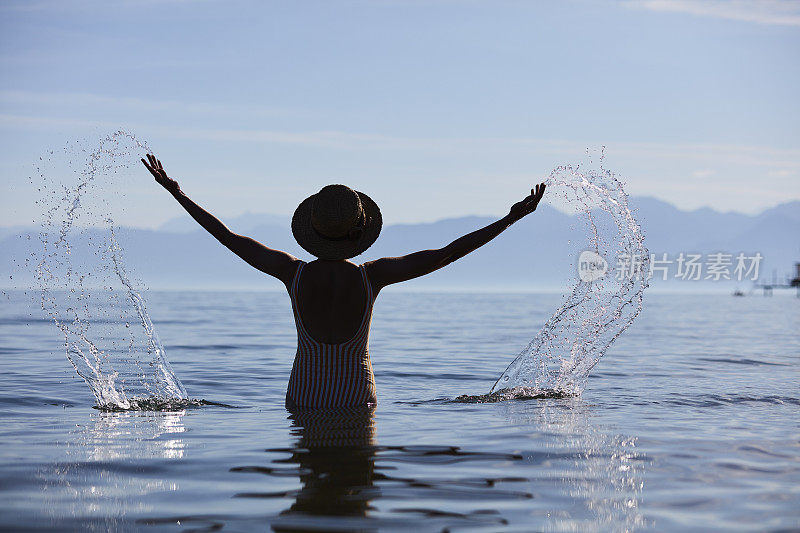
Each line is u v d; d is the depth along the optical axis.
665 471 3.02
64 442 3.61
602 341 12.58
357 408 4.39
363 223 4.26
